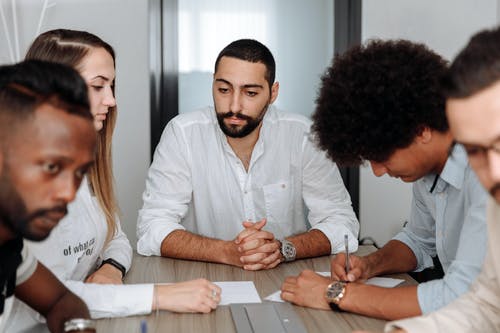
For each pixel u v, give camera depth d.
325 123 1.40
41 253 1.46
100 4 3.19
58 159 0.90
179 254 1.93
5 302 1.14
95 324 1.35
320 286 1.47
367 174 3.41
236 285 1.65
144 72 3.25
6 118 0.89
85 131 0.93
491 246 1.12
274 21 3.36
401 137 1.31
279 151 2.31
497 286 1.17
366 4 3.35
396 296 1.37
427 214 1.83
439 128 1.31
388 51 1.36
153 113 3.27
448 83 0.82
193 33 3.31
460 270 1.33
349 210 2.27
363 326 1.34
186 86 3.35
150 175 2.26
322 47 3.38
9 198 0.91
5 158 0.89
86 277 1.73
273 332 1.28
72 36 1.67
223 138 2.27
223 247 1.89
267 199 2.34
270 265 1.82
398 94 1.29
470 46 0.82
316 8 3.36
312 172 2.31
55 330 1.28
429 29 3.36
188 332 1.31
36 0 3.13
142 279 1.74
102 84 1.70
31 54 1.66
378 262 1.75
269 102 2.17
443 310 1.19
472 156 0.84
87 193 1.69
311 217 2.29
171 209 2.19
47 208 0.92
